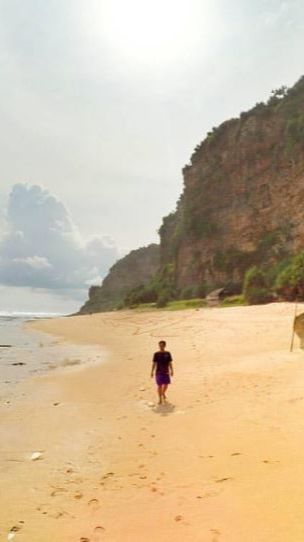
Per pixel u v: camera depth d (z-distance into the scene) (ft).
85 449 28.73
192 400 40.01
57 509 20.08
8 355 91.09
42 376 61.36
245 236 265.75
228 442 26.50
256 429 28.04
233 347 73.77
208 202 311.27
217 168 311.47
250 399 36.14
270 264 230.07
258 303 169.78
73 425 34.99
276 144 262.47
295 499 17.97
